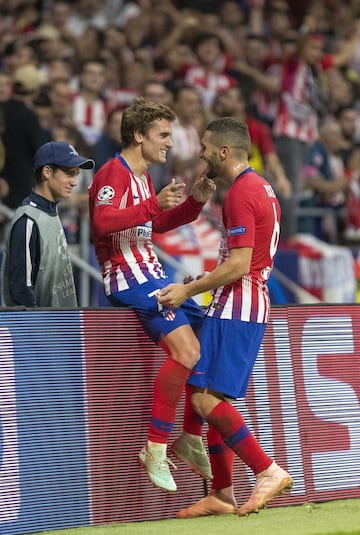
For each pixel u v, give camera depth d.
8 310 18.36
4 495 17.89
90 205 19.45
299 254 37.25
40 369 18.61
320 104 45.41
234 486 20.53
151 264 19.64
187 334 18.95
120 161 19.17
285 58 41.97
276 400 21.08
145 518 19.53
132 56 42.91
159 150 19.39
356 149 43.62
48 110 36.00
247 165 19.38
